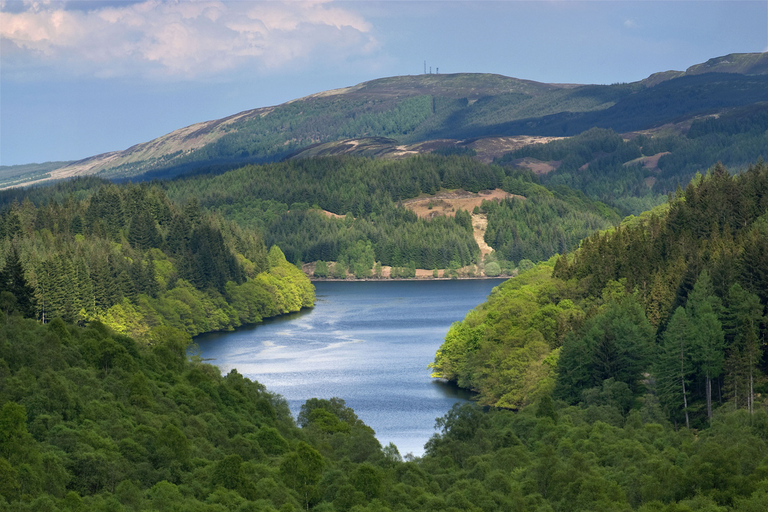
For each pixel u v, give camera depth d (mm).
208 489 120125
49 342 158500
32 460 113688
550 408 163375
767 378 168625
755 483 118250
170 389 162625
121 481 117688
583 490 121000
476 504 120438
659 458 130125
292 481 127000
